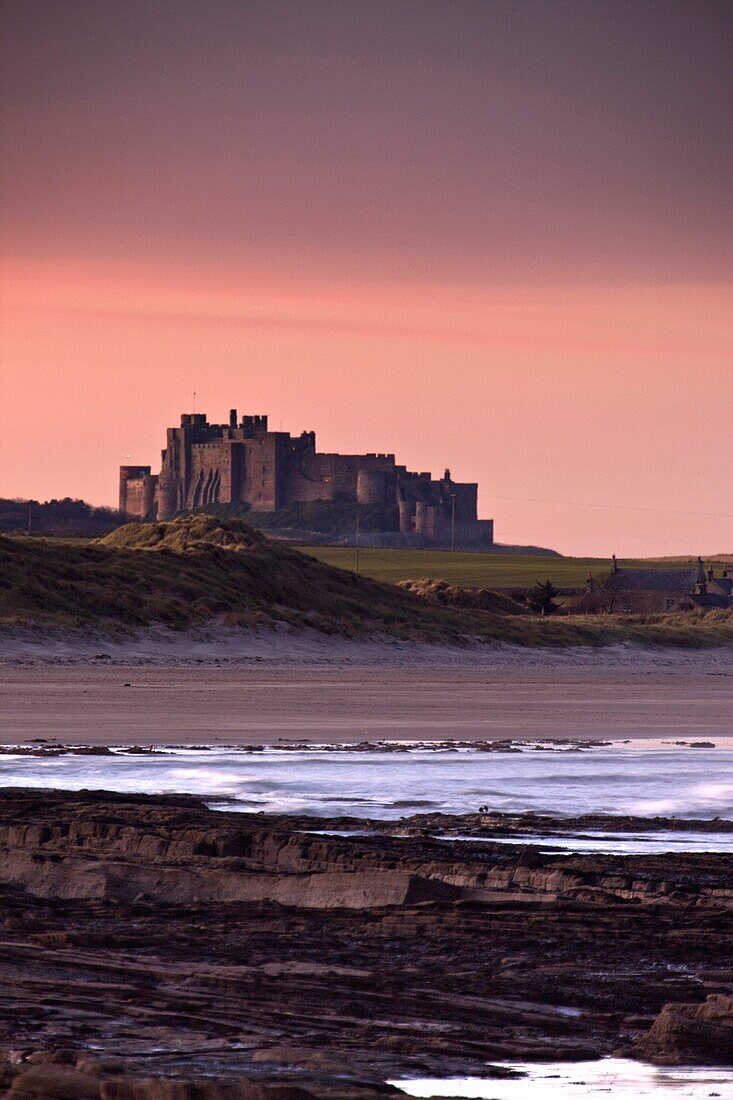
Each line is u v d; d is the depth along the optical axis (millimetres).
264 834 68312
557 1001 43531
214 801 92312
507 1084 35094
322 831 78312
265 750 126188
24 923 53875
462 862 65750
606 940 50938
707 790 99375
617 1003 43156
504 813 87688
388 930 52656
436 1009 41875
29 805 80500
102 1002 41312
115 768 111500
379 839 73625
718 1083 35312
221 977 44781
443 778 105375
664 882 60656
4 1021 38781
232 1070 34156
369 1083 32625
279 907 56500
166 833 70312
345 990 43812
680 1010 40469
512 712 182875
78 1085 31594
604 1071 36281
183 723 156500
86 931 52688
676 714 185625
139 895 59406
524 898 56844
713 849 75125
